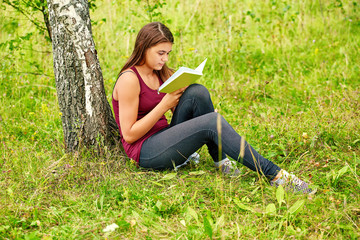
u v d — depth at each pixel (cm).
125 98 282
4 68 474
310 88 480
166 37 277
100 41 552
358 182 270
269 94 481
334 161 317
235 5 668
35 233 222
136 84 283
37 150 339
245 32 616
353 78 495
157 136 291
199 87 290
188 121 281
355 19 654
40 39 526
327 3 697
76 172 296
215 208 257
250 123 386
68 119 323
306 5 696
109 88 483
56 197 272
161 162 292
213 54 567
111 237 231
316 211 249
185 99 290
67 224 244
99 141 324
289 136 354
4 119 402
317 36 626
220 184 279
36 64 501
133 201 266
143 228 236
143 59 286
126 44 578
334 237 226
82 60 311
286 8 579
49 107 432
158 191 280
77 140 324
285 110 429
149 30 277
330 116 377
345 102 411
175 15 658
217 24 614
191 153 290
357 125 364
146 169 304
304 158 323
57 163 307
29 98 461
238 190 277
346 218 241
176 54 543
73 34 306
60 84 318
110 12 635
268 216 248
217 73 537
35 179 287
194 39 592
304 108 424
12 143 355
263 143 345
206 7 657
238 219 250
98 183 287
